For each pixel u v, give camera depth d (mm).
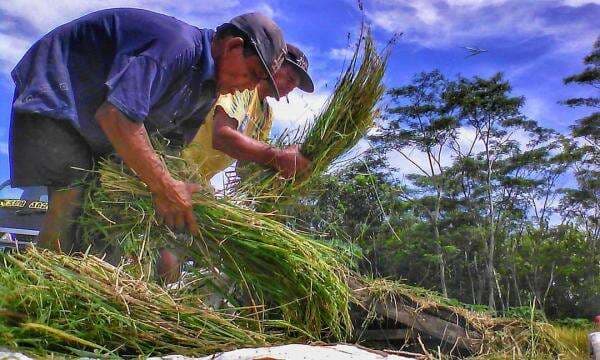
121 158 2625
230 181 2979
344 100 3168
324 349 2172
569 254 30359
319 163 3074
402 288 2789
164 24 2639
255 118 3822
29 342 1994
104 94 2680
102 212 2627
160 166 2418
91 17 2750
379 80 3195
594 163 34031
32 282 2176
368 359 2131
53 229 2816
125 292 2238
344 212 3064
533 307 2928
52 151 2764
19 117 2734
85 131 2752
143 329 2168
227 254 2553
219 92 2875
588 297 27469
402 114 30547
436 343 2660
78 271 2285
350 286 2686
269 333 2480
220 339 2256
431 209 29859
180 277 2646
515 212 34312
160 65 2520
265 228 2555
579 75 32031
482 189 33125
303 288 2547
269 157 3088
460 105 31141
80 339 2045
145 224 2531
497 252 32656
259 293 2574
